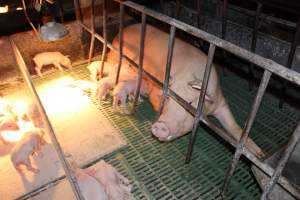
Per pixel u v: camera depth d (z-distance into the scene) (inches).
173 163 95.7
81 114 115.7
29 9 124.0
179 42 116.3
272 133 107.0
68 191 85.7
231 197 84.4
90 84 129.1
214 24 139.6
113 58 139.9
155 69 112.6
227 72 142.0
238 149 70.0
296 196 57.7
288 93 122.5
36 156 96.1
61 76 140.0
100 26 144.9
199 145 102.8
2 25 122.7
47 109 118.3
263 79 57.6
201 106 79.4
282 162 58.4
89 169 88.4
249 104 121.3
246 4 144.6
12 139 101.6
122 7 95.8
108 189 81.7
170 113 94.7
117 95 110.9
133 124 111.7
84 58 150.6
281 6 102.7
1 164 94.7
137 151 100.3
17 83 134.3
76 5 132.2
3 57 127.8
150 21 156.2
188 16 152.2
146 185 88.5
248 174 91.6
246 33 125.6
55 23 100.9
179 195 85.6
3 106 104.1
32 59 136.3
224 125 104.0
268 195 64.8
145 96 120.5
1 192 85.7
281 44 113.2
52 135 70.0
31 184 87.7
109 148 99.7
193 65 101.6
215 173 92.4
